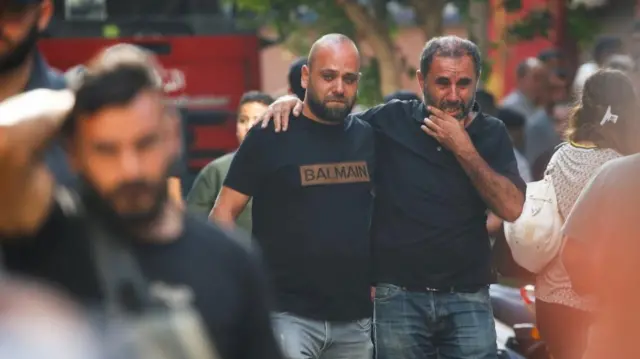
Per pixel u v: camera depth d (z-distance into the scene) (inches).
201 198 893.8
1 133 355.3
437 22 1444.4
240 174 702.5
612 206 549.0
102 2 1370.6
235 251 391.9
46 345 178.7
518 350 860.6
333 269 692.7
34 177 361.7
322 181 695.7
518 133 1259.8
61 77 524.4
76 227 363.3
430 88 725.9
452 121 717.3
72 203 366.3
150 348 213.0
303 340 687.1
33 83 509.0
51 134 361.4
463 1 1466.5
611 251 542.9
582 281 583.8
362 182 706.2
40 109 359.9
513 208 724.7
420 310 735.7
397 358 739.4
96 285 357.1
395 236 736.3
